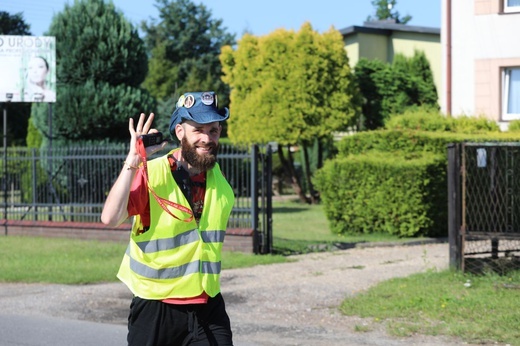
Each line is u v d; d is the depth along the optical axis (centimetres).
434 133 1748
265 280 1165
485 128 2047
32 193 1778
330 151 3033
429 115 2077
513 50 2188
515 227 1191
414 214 1636
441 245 1565
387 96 2986
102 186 1702
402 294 985
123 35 1962
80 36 1934
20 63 1870
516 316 846
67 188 1741
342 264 1312
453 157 1083
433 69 3297
